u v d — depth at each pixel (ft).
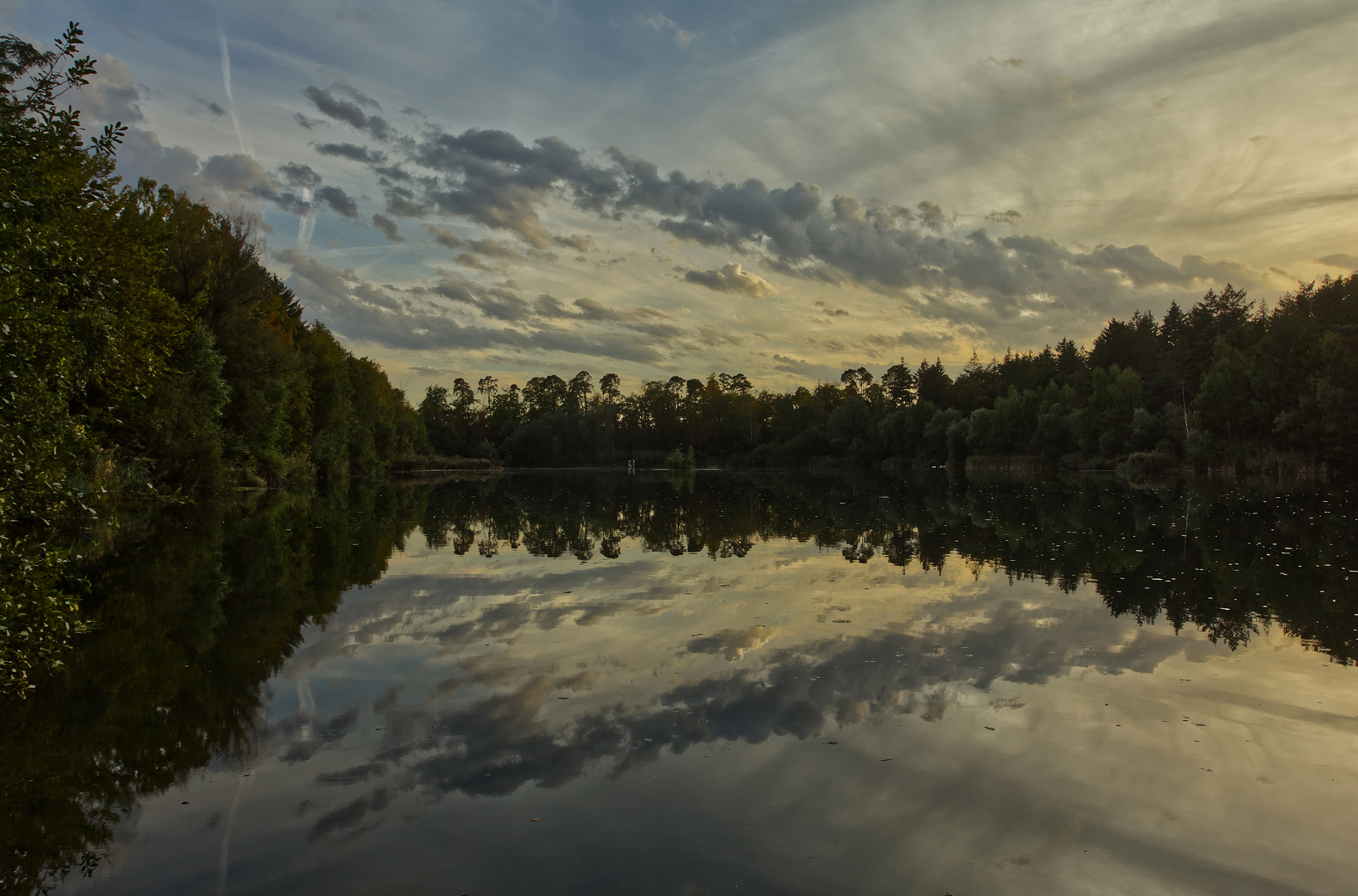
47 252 20.80
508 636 27.27
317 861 12.76
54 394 21.47
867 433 317.01
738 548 51.62
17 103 21.72
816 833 13.56
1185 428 172.24
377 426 214.69
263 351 101.04
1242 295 223.92
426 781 15.72
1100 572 41.04
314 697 20.97
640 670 23.08
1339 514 73.67
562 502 100.73
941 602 32.99
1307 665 23.76
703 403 380.99
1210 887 12.05
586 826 13.79
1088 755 16.94
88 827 14.03
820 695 20.75
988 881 12.12
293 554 47.96
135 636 27.71
